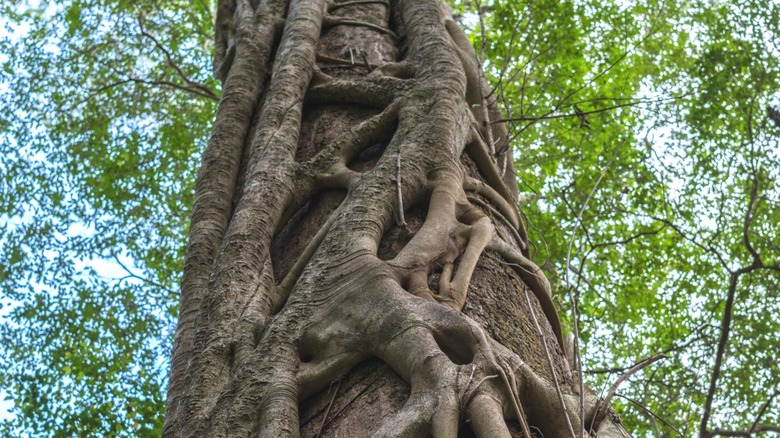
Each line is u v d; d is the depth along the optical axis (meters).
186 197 10.32
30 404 7.89
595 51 9.74
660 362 8.65
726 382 8.59
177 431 2.92
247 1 6.51
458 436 2.42
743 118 9.30
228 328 3.25
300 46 5.21
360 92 4.72
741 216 9.40
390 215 3.58
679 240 9.34
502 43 8.89
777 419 8.45
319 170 4.14
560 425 2.62
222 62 6.11
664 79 9.56
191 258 4.20
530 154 9.61
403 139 4.09
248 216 3.82
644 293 9.20
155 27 11.17
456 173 3.94
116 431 7.53
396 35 5.71
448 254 3.37
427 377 2.56
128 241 9.94
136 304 9.24
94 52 10.92
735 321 8.98
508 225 4.30
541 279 3.79
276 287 3.51
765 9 9.19
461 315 2.76
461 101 4.54
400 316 2.81
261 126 4.52
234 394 2.84
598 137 9.38
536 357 3.21
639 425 8.03
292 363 2.91
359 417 2.65
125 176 10.22
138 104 10.74
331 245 3.34
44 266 9.31
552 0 8.95
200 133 10.59
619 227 9.34
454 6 9.73
